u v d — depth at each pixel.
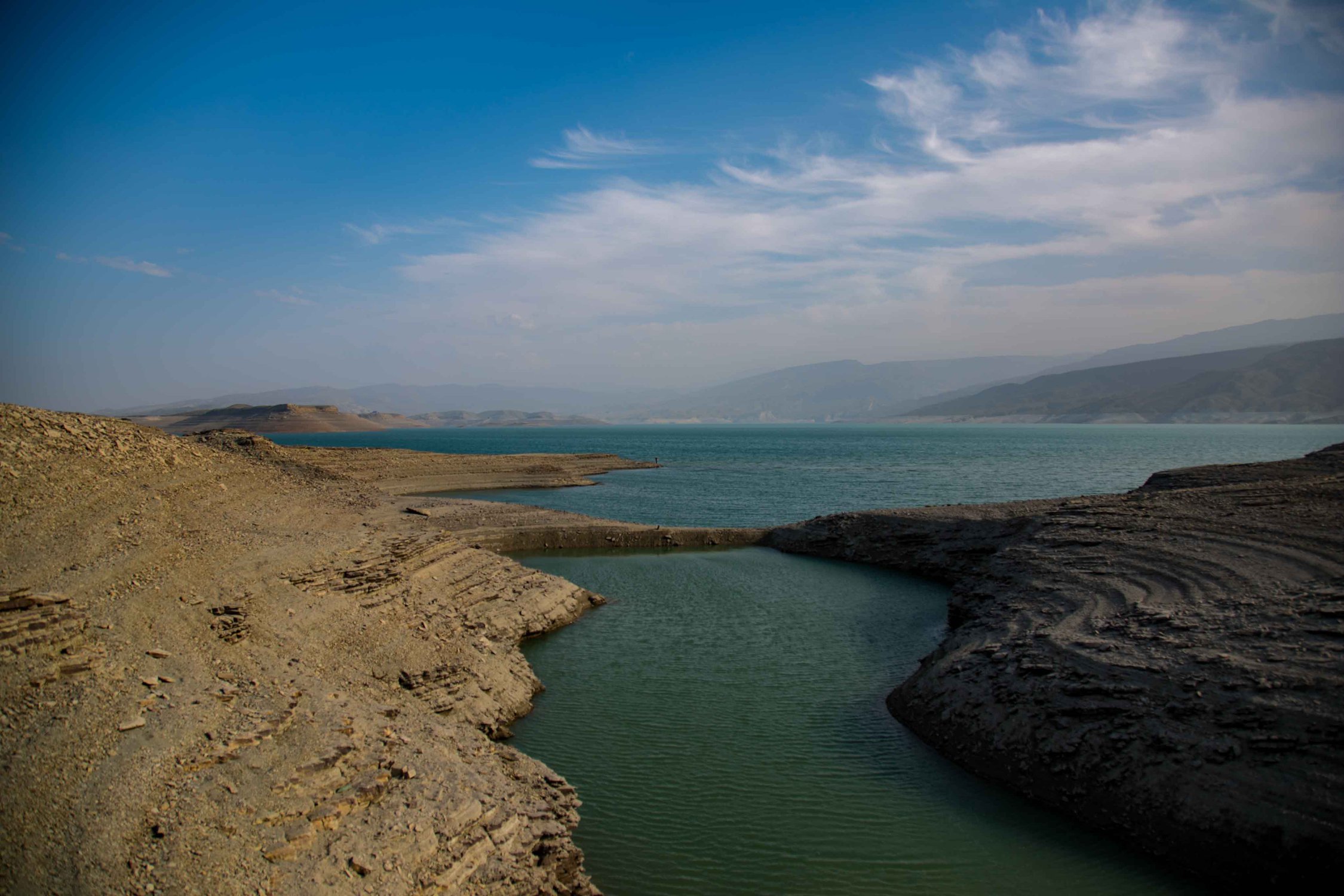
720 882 13.73
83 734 11.40
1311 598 18.25
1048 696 18.12
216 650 15.62
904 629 29.70
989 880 13.81
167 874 9.54
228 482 31.25
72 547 18.53
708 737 19.80
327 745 12.91
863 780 17.52
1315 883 12.42
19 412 25.14
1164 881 13.65
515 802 13.76
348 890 10.30
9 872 9.02
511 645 25.27
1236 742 14.75
